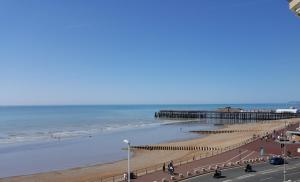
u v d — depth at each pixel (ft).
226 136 392.27
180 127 543.39
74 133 444.14
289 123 473.67
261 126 493.77
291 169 180.34
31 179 199.00
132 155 278.26
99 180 185.06
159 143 347.77
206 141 352.08
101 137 403.75
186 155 264.11
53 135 419.95
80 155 281.13
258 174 169.37
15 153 290.76
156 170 190.19
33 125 555.28
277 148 251.60
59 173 213.25
